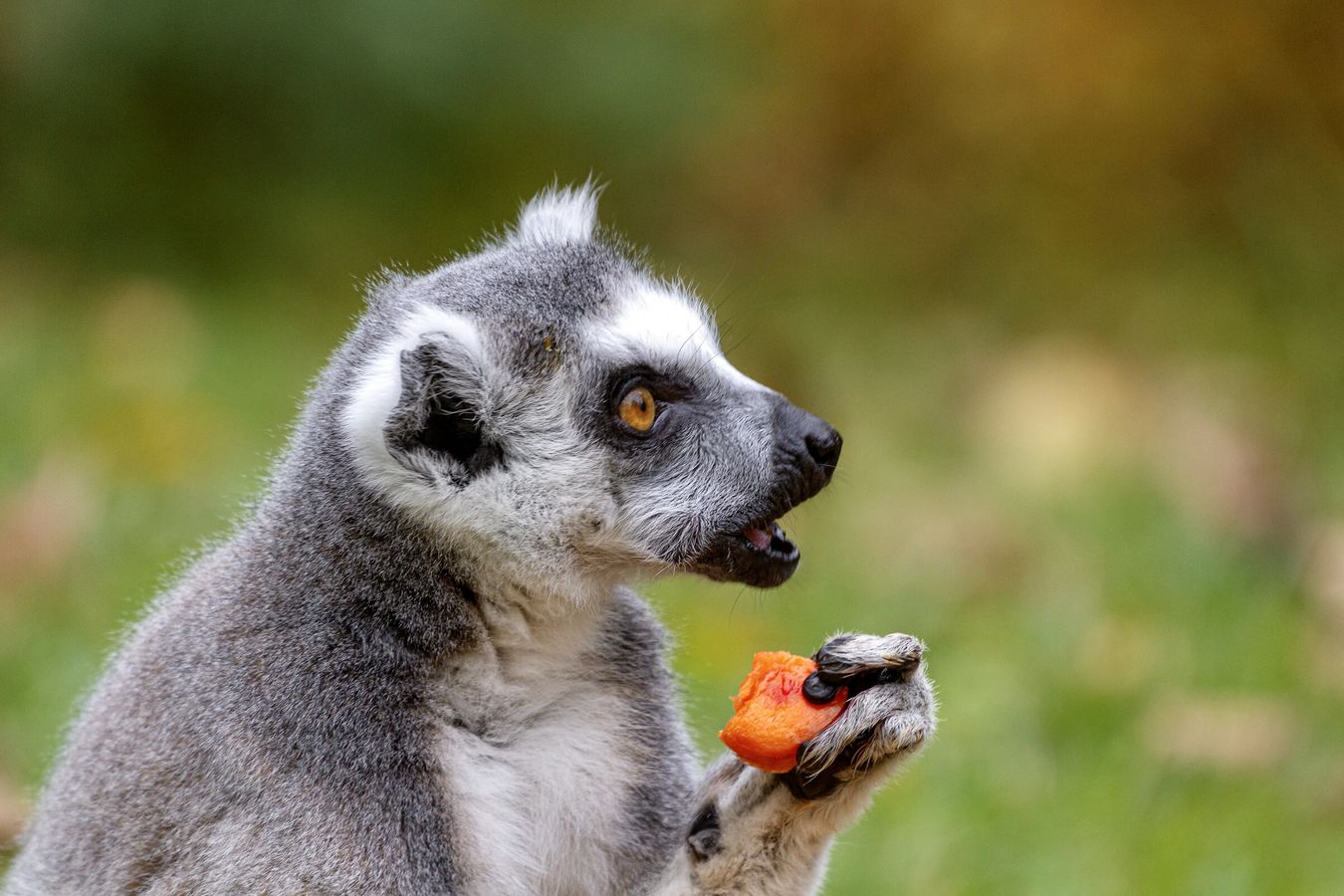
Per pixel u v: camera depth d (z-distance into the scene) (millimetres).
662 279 8914
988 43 22375
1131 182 22234
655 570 7945
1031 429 17109
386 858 6836
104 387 16656
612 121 21266
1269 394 17703
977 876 9664
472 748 7359
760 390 8211
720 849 7391
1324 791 10258
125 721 7539
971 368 18953
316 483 7598
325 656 7133
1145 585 13281
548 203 9656
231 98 20672
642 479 7871
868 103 23219
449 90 20406
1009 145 22750
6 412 16016
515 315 7953
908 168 23109
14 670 11367
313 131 20719
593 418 7859
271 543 7605
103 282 20344
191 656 7398
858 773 7230
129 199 21156
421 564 7383
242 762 6945
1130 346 19469
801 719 7145
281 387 17531
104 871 7242
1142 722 11117
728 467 7953
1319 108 21328
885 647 7215
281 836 6789
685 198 22906
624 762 7777
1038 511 15188
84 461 14383
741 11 23109
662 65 21469
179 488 14453
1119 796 10305
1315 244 20828
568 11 21391
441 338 7539
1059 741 11094
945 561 13984
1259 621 12414
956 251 22297
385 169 21281
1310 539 13531
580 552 7766
